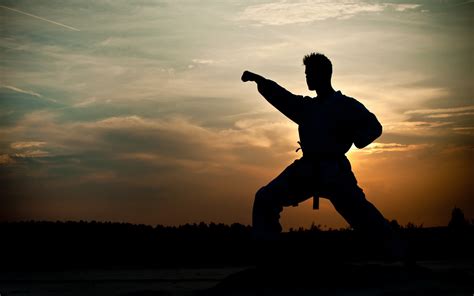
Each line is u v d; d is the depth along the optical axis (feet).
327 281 17.30
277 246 18.69
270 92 20.01
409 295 16.25
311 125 19.26
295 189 19.02
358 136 19.16
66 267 27.71
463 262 27.30
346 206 18.85
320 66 19.61
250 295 16.79
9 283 22.29
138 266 28.73
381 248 18.78
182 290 19.44
